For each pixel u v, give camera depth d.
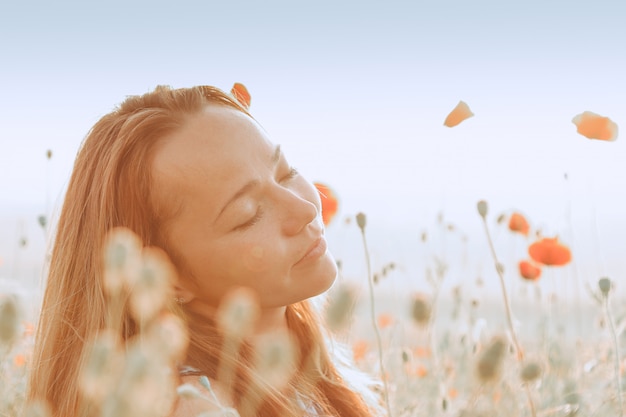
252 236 1.51
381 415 2.17
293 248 1.54
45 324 1.66
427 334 3.25
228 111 1.58
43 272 1.88
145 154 1.54
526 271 3.51
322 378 1.96
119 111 1.68
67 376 1.58
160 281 1.05
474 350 2.97
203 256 1.52
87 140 1.70
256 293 1.54
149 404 0.88
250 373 1.50
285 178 1.63
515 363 2.46
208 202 1.50
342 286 1.96
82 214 1.65
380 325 3.77
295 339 1.91
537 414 2.39
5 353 2.06
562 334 3.51
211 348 1.51
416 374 3.31
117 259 1.04
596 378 3.13
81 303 1.62
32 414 1.14
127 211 1.55
